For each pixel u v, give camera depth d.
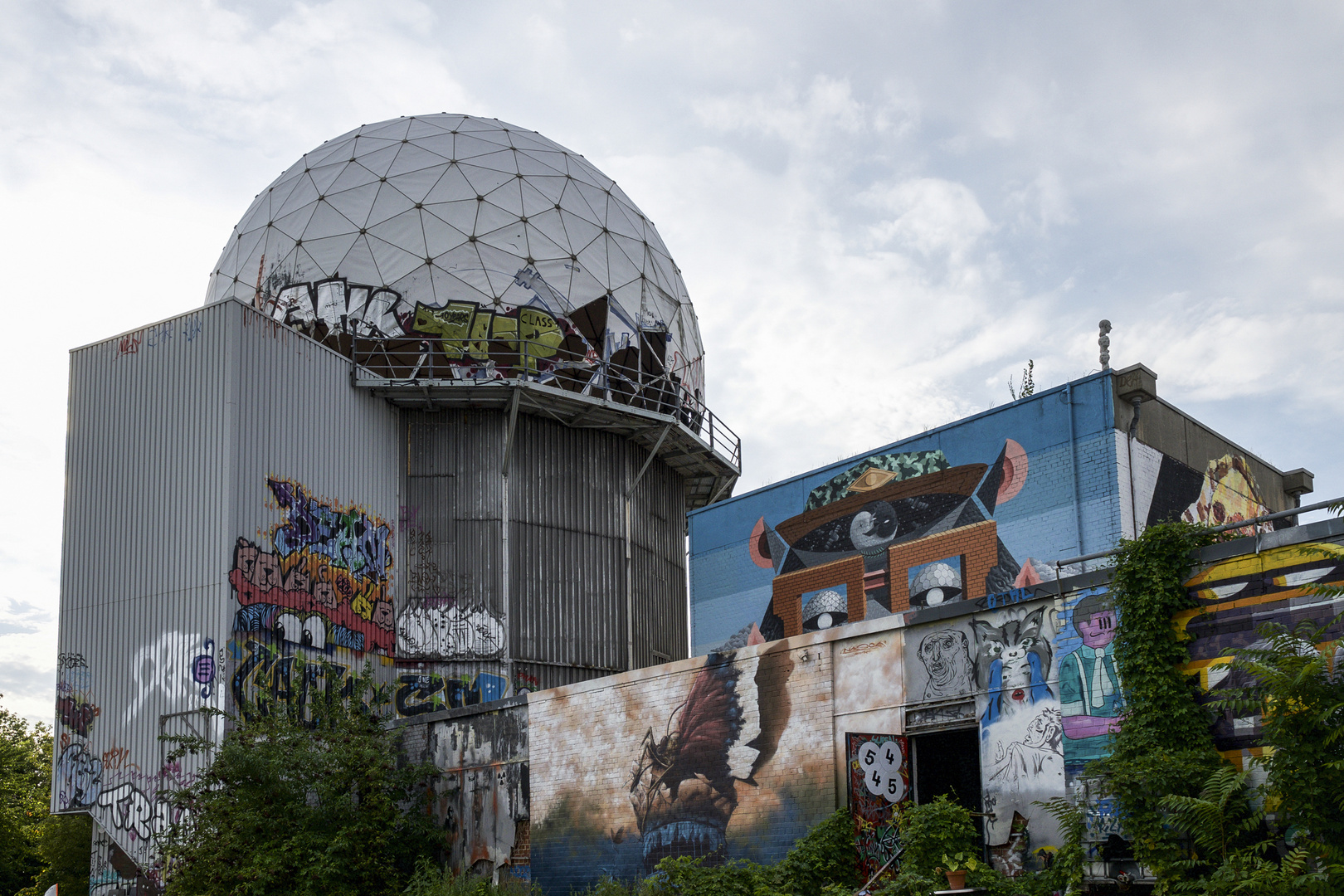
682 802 18.39
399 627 29.02
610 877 18.36
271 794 20.36
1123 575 13.88
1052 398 22.55
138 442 26.05
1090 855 13.55
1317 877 10.60
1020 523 22.56
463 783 22.42
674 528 35.41
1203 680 13.19
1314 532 12.61
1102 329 22.98
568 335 31.25
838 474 26.41
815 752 16.77
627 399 32.16
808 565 26.53
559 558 31.03
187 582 24.61
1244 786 12.20
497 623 29.53
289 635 25.38
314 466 27.05
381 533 28.95
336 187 32.34
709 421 35.03
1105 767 13.29
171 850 20.19
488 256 30.97
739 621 27.78
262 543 25.16
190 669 24.11
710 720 18.30
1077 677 14.24
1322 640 12.27
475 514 30.16
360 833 20.36
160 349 26.23
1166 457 22.50
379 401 29.69
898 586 24.50
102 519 26.14
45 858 35.88
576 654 30.75
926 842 14.29
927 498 24.41
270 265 31.91
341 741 21.78
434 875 20.03
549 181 33.50
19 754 37.56
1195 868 12.37
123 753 24.61
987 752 15.00
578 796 20.11
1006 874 14.47
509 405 30.22
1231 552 13.23
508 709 21.88
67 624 25.97
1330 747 11.48
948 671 15.58
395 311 30.06
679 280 36.50
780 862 16.23
